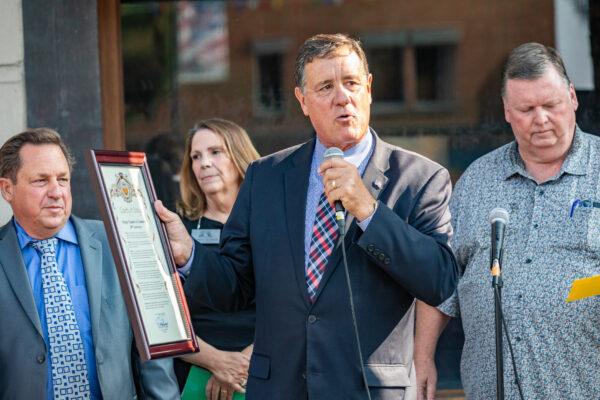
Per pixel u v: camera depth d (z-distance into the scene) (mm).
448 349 5684
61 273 4051
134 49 5930
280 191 3801
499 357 3541
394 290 3625
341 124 3570
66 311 3994
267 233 3742
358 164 3727
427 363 4535
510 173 4367
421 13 6031
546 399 4148
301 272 3637
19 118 5398
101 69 5637
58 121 5441
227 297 3777
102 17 5645
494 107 5980
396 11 6047
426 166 3742
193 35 6020
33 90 5414
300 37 6105
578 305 4102
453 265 3596
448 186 3760
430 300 3512
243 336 4832
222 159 5051
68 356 3957
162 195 5961
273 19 6098
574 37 5926
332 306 3586
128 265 3543
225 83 6059
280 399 3629
